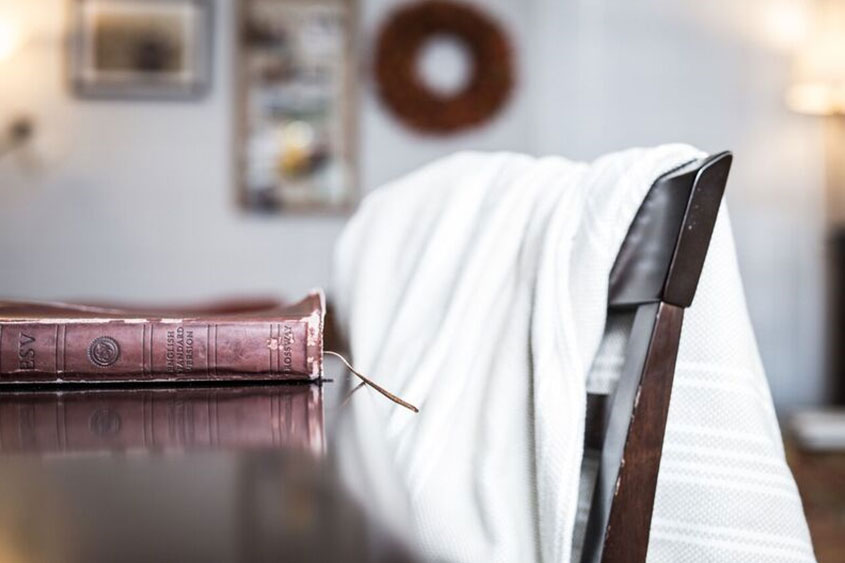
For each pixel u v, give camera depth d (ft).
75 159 13.08
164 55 13.11
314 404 1.87
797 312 12.88
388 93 13.25
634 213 2.21
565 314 2.28
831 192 12.81
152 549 0.74
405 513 0.86
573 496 2.11
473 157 3.41
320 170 13.26
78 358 2.26
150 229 13.19
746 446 2.17
